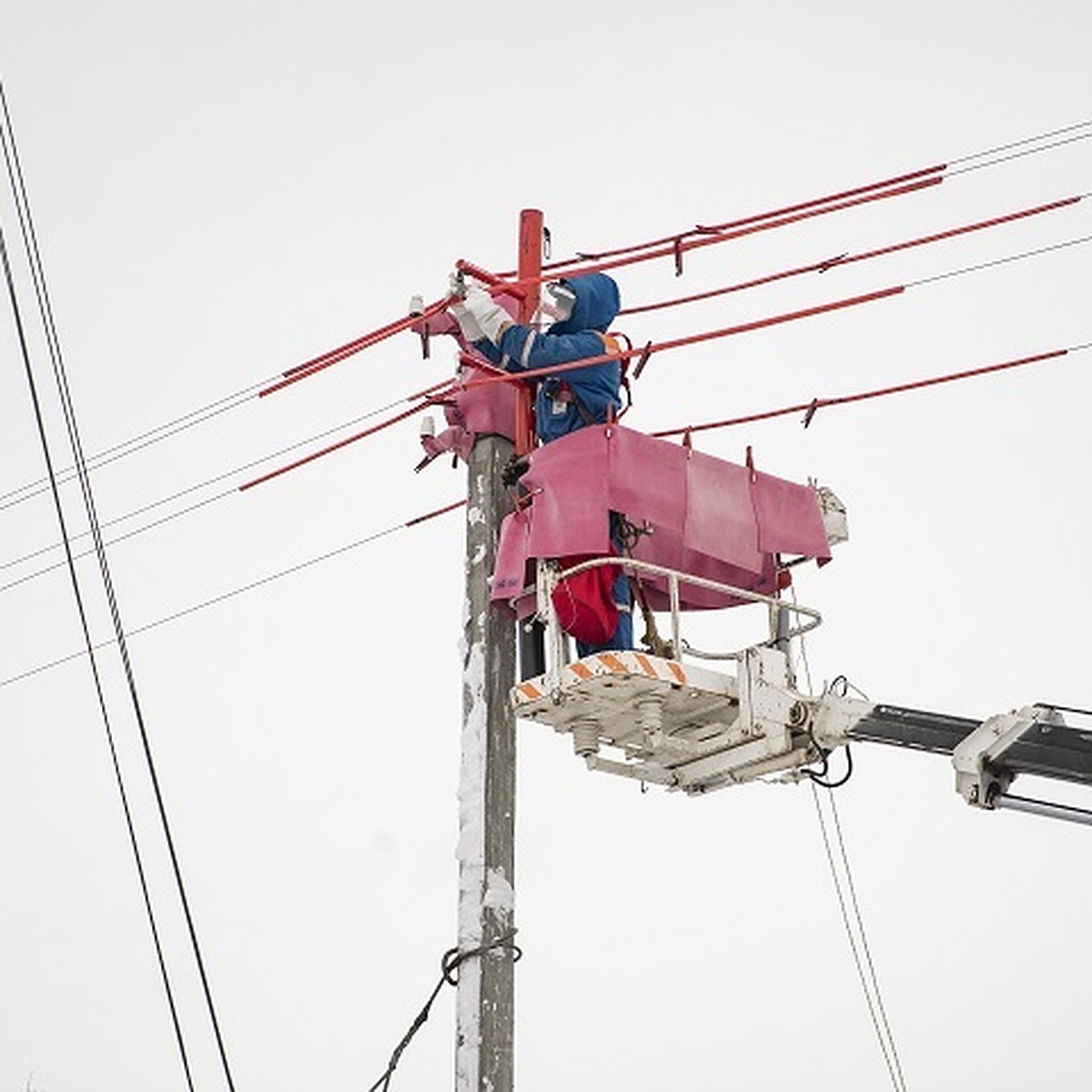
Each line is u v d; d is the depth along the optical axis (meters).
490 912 17.77
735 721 18.55
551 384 19.27
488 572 19.17
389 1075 17.53
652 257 19.19
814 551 19.92
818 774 18.41
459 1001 17.59
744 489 19.70
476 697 18.67
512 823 18.31
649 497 18.92
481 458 19.75
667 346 18.42
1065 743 17.03
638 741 18.88
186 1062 18.00
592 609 18.42
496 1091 17.22
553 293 19.39
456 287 19.11
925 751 17.72
